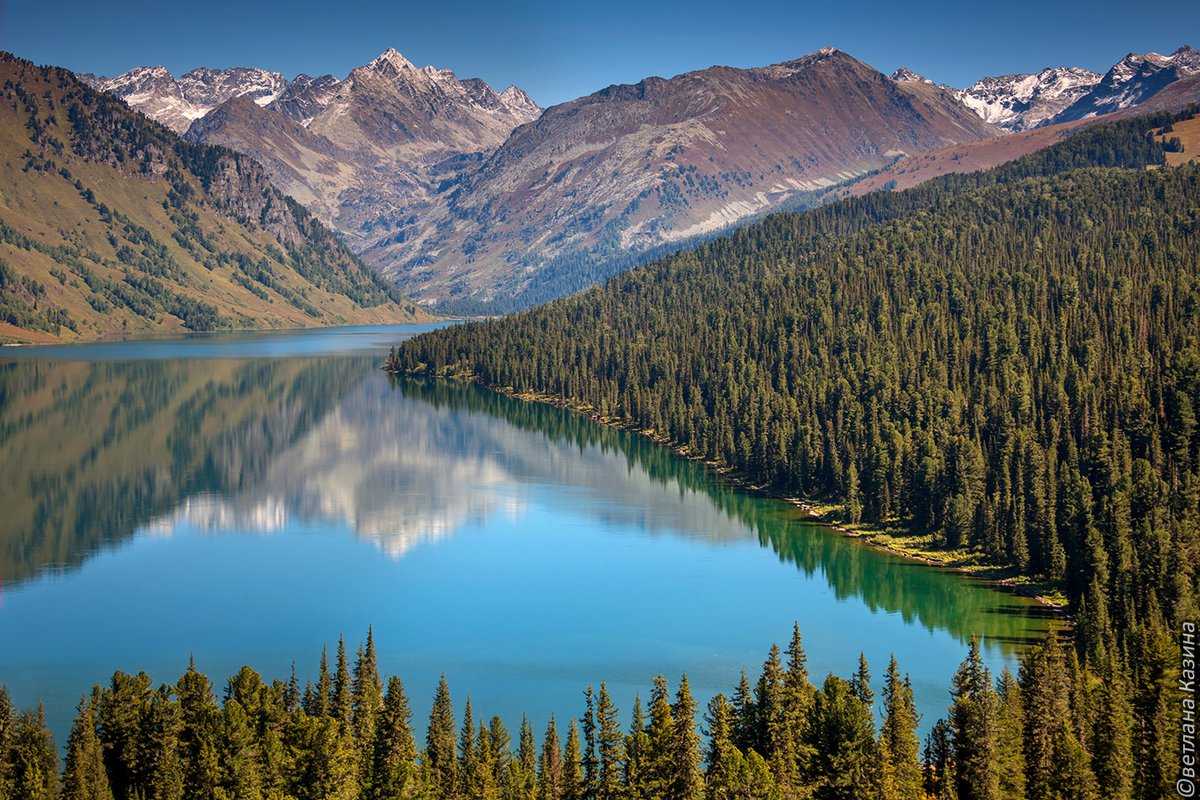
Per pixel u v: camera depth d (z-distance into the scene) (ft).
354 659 553.23
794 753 383.45
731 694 506.89
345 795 381.60
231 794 372.17
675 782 369.50
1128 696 415.44
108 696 397.60
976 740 382.22
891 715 388.78
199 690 408.26
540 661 550.77
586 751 391.24
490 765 387.34
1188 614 526.98
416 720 482.69
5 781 368.07
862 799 370.53
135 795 376.07
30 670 545.85
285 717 401.49
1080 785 375.86
